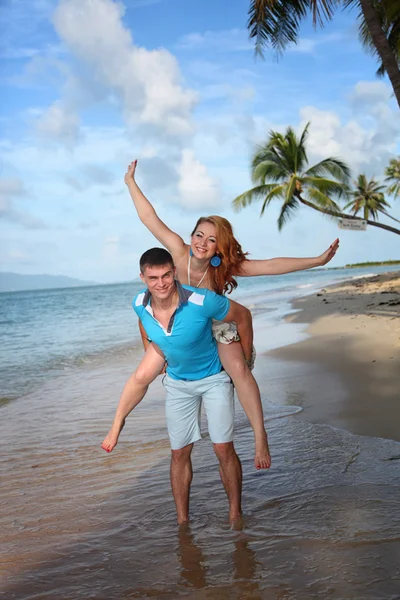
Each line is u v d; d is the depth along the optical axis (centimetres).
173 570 296
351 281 4581
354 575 275
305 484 398
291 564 291
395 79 1309
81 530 355
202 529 344
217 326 344
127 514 375
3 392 852
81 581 292
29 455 523
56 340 1656
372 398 605
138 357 1142
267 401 649
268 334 1323
